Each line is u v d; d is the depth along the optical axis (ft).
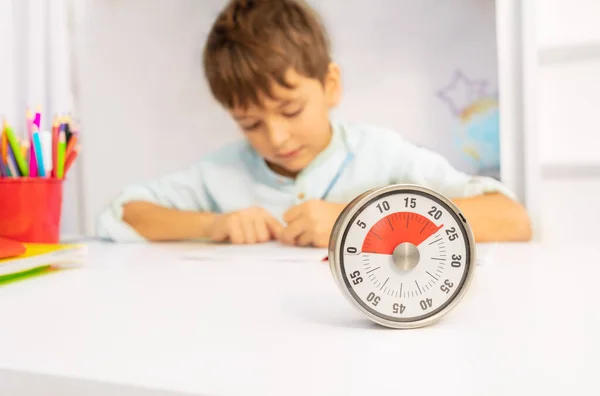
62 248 1.71
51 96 3.01
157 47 2.86
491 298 1.17
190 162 2.87
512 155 2.49
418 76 2.56
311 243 2.31
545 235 2.51
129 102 2.92
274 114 2.71
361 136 2.65
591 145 2.49
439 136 2.55
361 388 0.65
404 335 0.90
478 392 0.63
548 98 2.52
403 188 0.97
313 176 2.73
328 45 2.65
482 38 2.48
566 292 1.21
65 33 2.99
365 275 0.95
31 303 1.19
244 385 0.67
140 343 0.87
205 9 2.77
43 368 0.75
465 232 0.98
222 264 1.80
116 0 2.91
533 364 0.72
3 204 1.99
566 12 2.52
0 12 3.00
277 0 2.69
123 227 2.78
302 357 0.78
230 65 2.71
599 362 0.72
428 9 2.52
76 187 3.00
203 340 0.88
